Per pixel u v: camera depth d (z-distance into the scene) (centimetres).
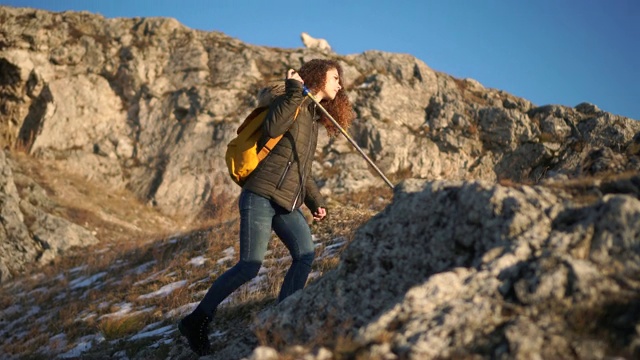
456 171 2420
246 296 609
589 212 271
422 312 256
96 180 2495
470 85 2848
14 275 1519
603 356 217
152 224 2283
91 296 955
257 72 2778
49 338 749
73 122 2636
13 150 2539
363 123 2464
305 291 333
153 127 2667
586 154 371
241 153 395
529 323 234
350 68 2725
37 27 2780
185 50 2848
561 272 248
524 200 288
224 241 1094
